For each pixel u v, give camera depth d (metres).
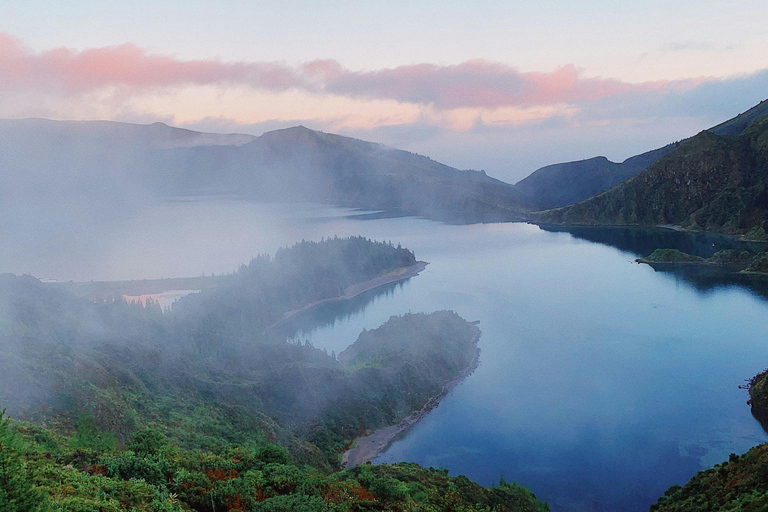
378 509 59.75
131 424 80.38
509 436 124.50
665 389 146.88
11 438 47.19
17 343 89.06
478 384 156.62
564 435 123.62
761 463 72.38
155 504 45.06
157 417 89.38
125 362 107.19
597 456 113.69
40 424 67.88
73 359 91.81
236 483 53.91
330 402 130.50
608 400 141.38
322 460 103.81
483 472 109.69
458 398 147.75
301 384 129.50
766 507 58.69
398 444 123.06
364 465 84.25
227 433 93.31
